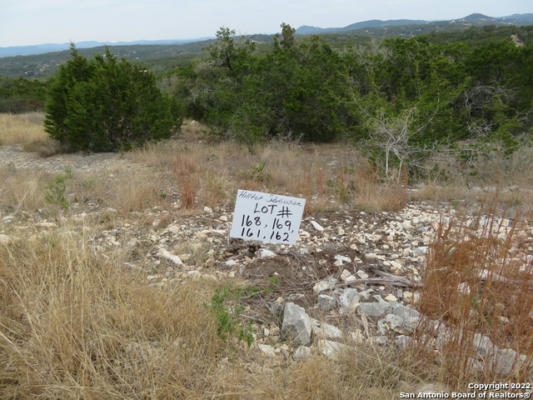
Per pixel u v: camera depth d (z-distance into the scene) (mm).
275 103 10898
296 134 11211
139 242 4125
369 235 4488
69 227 3736
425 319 2617
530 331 2355
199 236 4363
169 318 2506
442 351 2266
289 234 3699
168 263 3646
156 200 5645
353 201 5695
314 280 3408
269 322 2816
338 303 3002
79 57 11500
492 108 8617
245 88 10836
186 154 8852
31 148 11211
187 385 2086
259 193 3691
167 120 10742
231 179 7082
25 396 1974
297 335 2576
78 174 7512
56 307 2383
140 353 2242
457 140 7973
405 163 6688
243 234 3750
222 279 3289
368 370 2250
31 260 3002
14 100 20625
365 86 10672
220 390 2039
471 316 2479
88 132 10508
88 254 3170
